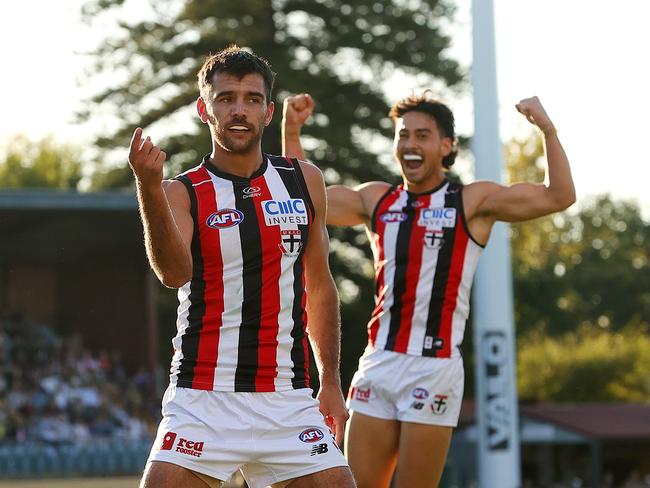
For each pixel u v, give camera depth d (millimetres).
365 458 8211
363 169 42094
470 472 34156
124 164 42594
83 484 25328
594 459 34906
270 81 5953
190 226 5914
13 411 28062
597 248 79000
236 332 5934
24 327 33688
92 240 34188
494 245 16312
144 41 40906
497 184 8148
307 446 5969
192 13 39938
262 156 6152
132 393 32250
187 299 5965
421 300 8102
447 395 8062
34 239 33875
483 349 16312
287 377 6012
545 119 7766
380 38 40906
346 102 41812
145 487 5828
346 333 44125
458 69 41281
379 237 8312
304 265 6273
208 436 5871
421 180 8227
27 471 25094
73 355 33031
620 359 58000
